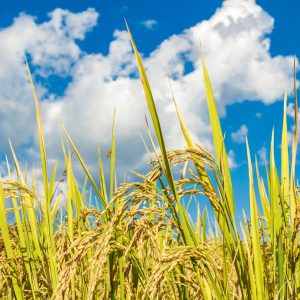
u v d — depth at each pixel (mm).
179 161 761
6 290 1165
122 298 913
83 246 807
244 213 887
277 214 791
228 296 748
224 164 754
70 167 1157
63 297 789
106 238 776
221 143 757
